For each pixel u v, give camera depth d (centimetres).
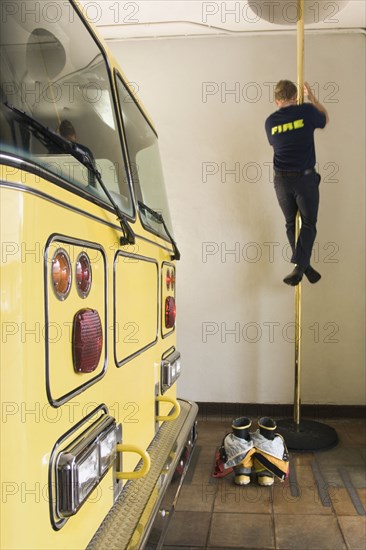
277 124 361
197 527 246
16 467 86
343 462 329
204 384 432
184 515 259
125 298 153
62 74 137
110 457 125
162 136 429
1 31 102
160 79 427
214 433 390
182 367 433
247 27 411
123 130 183
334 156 418
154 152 254
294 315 423
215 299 429
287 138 358
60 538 101
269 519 254
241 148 425
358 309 420
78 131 145
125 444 141
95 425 121
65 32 141
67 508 100
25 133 98
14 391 86
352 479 302
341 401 423
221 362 430
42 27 126
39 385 93
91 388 121
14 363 86
